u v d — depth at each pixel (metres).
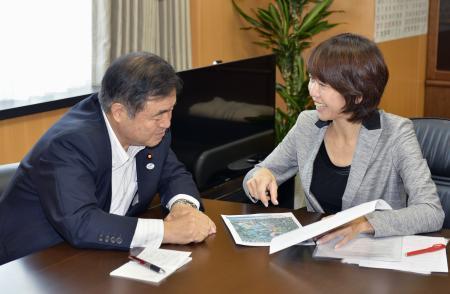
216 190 2.91
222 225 1.83
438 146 2.16
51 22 2.83
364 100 1.87
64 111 2.87
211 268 1.52
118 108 1.70
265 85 3.18
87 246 1.64
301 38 3.84
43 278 1.47
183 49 3.47
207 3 3.77
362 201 1.98
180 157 2.61
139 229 1.65
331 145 2.05
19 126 2.67
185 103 2.62
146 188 1.94
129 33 3.13
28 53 2.75
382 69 1.85
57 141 1.74
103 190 1.82
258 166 2.21
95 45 3.03
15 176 1.84
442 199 2.15
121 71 1.67
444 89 4.93
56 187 1.68
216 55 3.92
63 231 1.66
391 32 4.31
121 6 3.04
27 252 1.81
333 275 1.47
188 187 2.02
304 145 2.11
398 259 1.54
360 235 1.70
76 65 3.00
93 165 1.75
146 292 1.39
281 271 1.49
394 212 1.72
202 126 2.74
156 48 3.33
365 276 1.46
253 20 3.87
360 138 1.97
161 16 3.36
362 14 4.07
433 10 4.85
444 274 1.46
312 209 2.12
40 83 2.82
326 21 3.80
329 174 2.04
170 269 1.50
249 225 1.81
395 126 1.97
